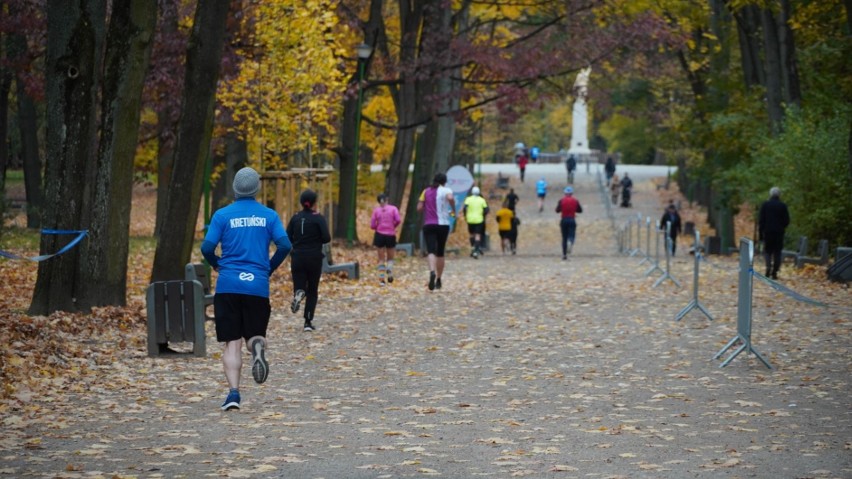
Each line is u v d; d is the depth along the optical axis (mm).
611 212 91062
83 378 16422
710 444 11812
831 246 41781
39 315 22406
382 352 19984
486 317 25500
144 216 79375
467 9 56000
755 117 55125
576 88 55500
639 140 131750
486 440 12031
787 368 17641
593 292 31719
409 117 53781
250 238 14023
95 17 22625
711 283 34562
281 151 44469
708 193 82125
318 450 11562
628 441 12016
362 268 39594
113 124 23188
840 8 44344
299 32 40094
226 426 13016
